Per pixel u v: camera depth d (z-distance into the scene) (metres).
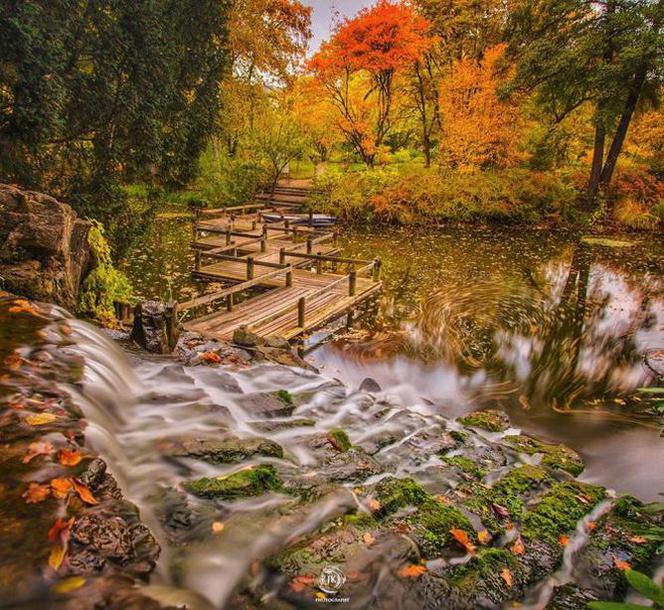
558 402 6.57
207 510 2.77
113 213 9.62
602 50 18.81
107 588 1.83
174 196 23.92
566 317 10.09
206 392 4.47
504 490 3.73
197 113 11.55
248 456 3.47
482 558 2.85
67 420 2.79
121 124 9.13
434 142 29.88
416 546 2.74
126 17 8.54
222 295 8.35
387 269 13.81
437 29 23.83
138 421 3.65
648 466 4.91
